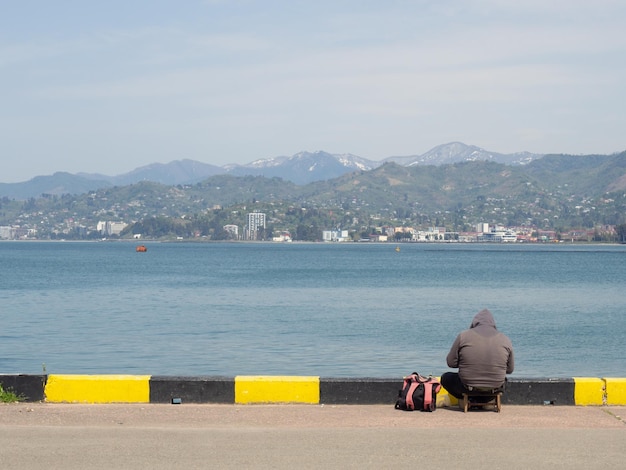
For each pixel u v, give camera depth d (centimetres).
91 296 5331
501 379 1055
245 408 1077
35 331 3186
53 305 4575
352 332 3209
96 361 2386
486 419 1023
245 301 4959
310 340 2919
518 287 6619
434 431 947
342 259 15100
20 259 14350
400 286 6694
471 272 9644
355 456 827
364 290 6138
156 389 1115
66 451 843
